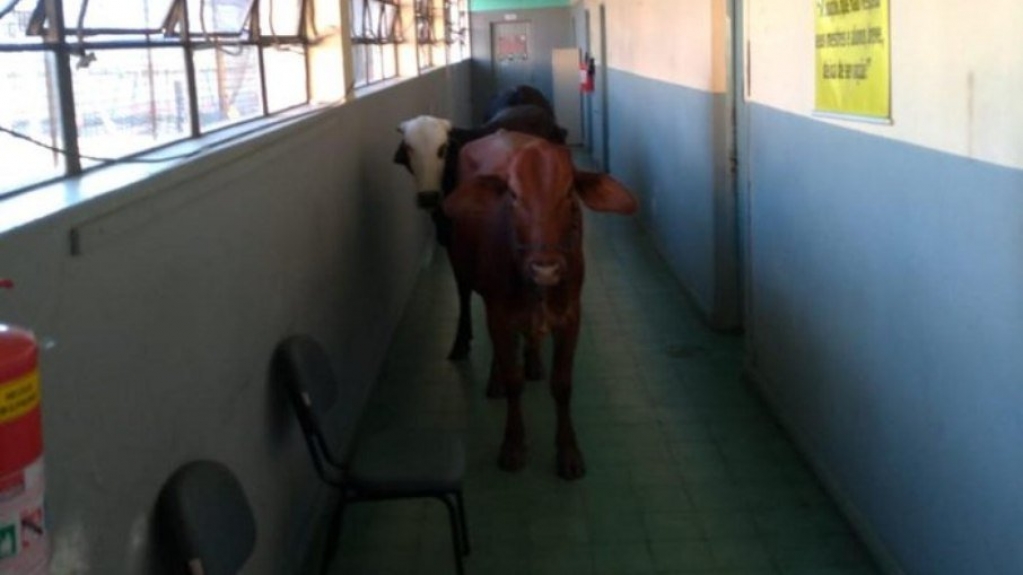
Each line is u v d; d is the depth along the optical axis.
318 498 3.32
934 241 2.39
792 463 3.71
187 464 2.02
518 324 3.58
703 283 5.59
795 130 3.60
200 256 2.20
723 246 5.25
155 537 1.90
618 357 5.02
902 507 2.70
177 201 2.03
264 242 2.76
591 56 13.29
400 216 5.99
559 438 3.69
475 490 3.60
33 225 1.43
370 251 4.77
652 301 6.09
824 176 3.27
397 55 7.68
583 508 3.43
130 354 1.79
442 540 3.24
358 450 2.90
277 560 2.75
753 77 4.28
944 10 2.27
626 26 9.55
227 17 3.19
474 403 4.46
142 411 1.84
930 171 2.39
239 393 2.47
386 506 3.48
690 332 5.40
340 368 3.82
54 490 1.48
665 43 6.89
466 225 3.87
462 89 13.79
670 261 6.82
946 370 2.36
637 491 3.53
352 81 4.57
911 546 2.64
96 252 1.65
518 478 3.68
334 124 3.93
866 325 2.93
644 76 8.17
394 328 5.53
